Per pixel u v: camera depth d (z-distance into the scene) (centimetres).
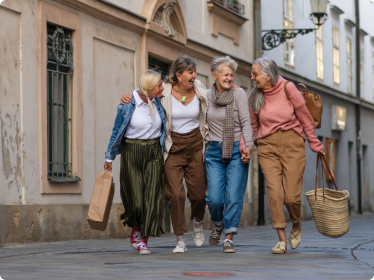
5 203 1083
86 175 1329
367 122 3791
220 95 846
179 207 851
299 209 857
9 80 1110
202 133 859
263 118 855
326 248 961
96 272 603
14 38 1129
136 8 1531
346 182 3331
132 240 859
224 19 2027
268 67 842
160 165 845
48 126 1231
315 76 2991
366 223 2038
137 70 1544
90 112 1352
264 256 797
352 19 3594
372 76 3962
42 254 890
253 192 2200
